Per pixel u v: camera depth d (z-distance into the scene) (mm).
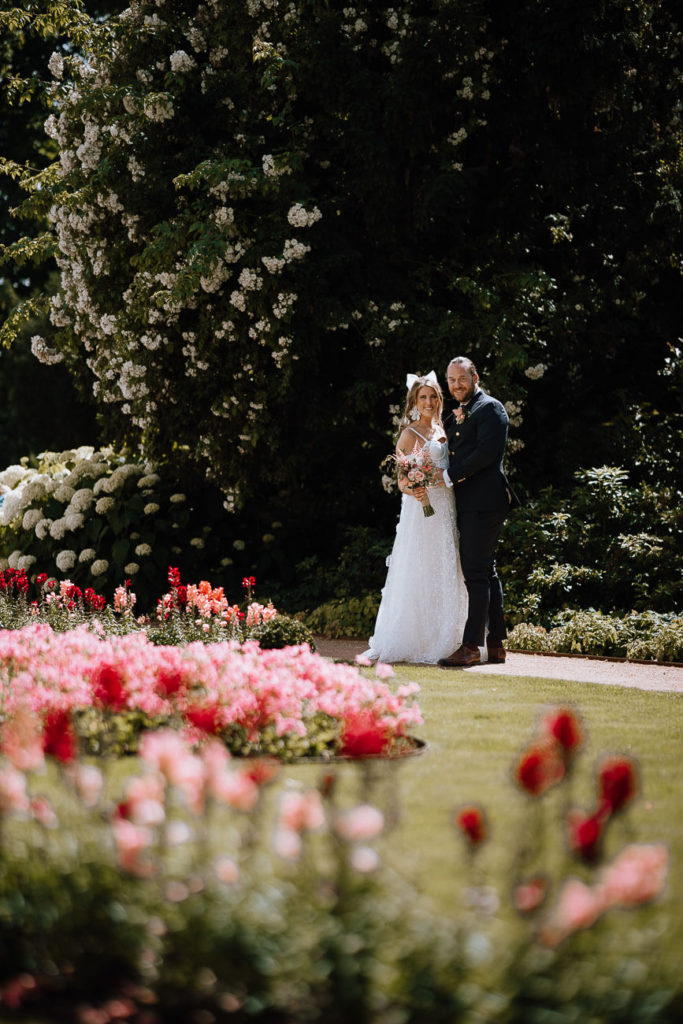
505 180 12359
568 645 8961
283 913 2285
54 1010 2291
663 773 4203
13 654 5652
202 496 13164
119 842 2375
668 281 13844
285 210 11125
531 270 11938
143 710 4637
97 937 2359
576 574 10281
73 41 13078
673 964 2209
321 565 12789
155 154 11539
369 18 11852
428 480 7965
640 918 2445
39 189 12859
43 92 13281
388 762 4301
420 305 11688
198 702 4555
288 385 11180
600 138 12133
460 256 12242
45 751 2822
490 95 11773
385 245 12055
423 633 8117
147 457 12836
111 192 11570
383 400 12297
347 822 2352
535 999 2066
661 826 3418
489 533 7996
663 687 6953
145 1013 2250
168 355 11867
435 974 2137
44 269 22391
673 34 12555
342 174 11875
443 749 4598
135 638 6055
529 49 11398
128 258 11922
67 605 8953
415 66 11039
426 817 3461
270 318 11008
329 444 12508
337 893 2301
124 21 12367
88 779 2734
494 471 7996
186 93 11586
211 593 8008
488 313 11617
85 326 12734
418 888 2639
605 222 12773
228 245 10758
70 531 12891
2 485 14219
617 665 8141
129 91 11375
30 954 2406
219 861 2402
